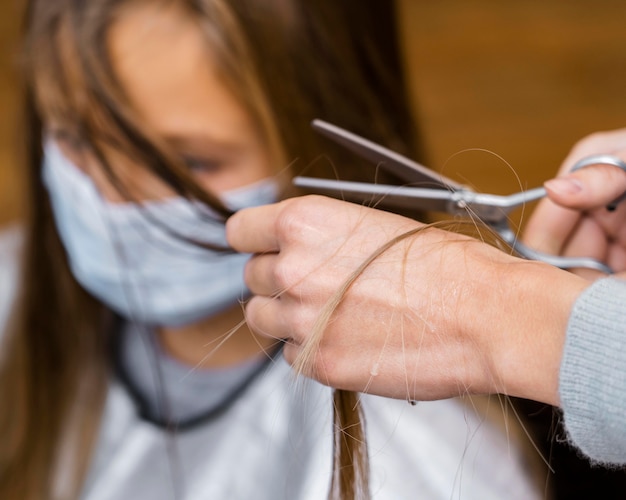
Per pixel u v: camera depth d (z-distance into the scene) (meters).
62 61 0.97
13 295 1.19
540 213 0.80
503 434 1.02
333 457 0.66
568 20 2.87
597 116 2.56
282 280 0.59
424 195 0.73
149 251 1.01
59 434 1.11
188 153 0.98
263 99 0.96
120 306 1.07
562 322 0.51
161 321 1.06
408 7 2.91
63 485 1.09
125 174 0.98
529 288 0.53
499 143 2.45
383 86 1.06
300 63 0.98
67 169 1.01
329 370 0.59
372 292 0.56
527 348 0.52
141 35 0.94
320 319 0.55
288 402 1.02
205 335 1.08
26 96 1.06
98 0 0.95
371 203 0.75
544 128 2.51
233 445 1.06
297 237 0.59
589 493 0.87
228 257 1.01
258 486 1.03
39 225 1.12
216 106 0.96
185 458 1.07
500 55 2.75
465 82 2.66
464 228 0.69
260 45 0.95
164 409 1.10
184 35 0.94
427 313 0.55
